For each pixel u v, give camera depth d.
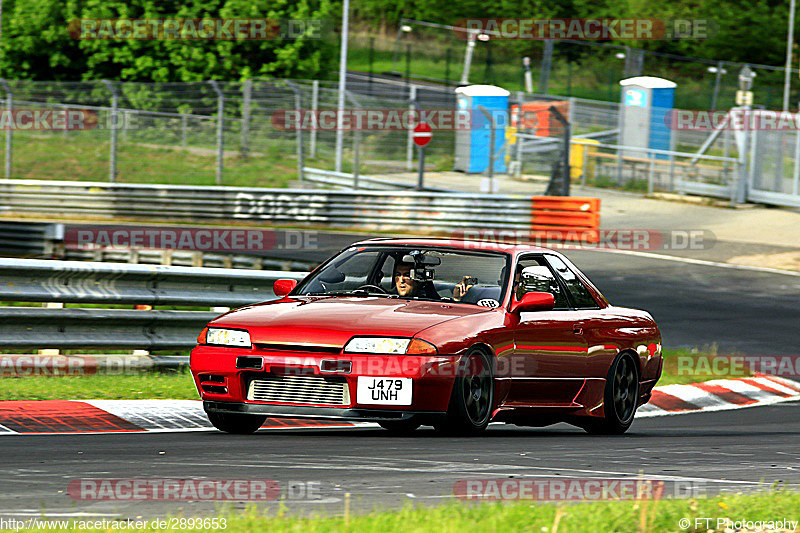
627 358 35.47
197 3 151.75
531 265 33.59
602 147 141.50
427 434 31.08
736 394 48.97
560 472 24.78
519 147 136.88
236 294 44.38
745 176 126.25
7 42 156.62
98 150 132.62
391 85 181.12
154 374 40.28
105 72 155.25
